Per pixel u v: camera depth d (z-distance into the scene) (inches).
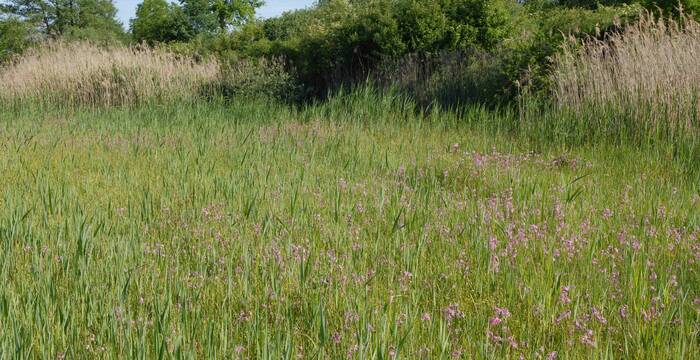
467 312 169.5
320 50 749.3
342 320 157.3
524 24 692.7
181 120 567.8
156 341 134.5
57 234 215.6
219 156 384.8
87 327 152.9
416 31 671.8
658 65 412.5
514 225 228.8
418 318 157.5
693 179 322.0
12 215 212.5
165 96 716.0
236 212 249.1
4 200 263.1
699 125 383.2
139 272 184.1
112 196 279.6
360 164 354.6
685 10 516.1
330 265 191.2
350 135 462.0
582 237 222.4
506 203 254.8
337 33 736.3
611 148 391.9
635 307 161.0
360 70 726.5
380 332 140.8
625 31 488.4
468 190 304.0
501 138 438.9
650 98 404.5
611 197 284.7
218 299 172.4
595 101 434.6
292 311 163.3
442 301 170.7
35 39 2188.7
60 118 617.6
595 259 198.1
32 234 203.6
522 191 276.1
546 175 329.1
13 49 2316.7
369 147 413.7
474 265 197.6
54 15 2731.3
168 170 335.9
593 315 159.2
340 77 733.9
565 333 153.6
